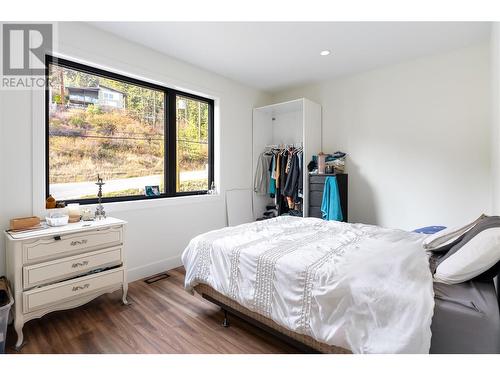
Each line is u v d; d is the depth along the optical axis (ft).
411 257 4.98
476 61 8.95
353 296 4.09
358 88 11.67
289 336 5.09
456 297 4.03
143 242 9.36
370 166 11.43
